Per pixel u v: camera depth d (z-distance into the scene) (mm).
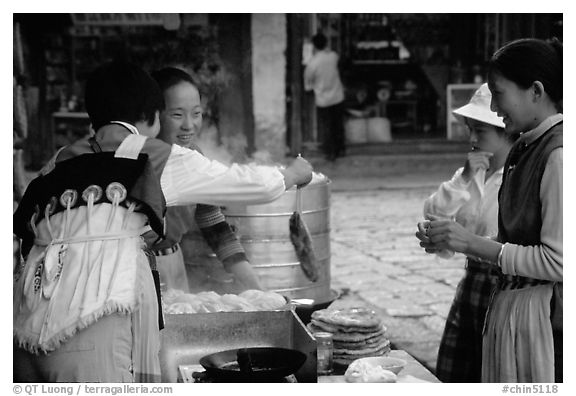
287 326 2820
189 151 2568
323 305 3486
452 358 3328
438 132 16844
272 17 13531
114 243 2404
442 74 16922
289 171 2738
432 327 5441
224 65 13734
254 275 3465
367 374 2564
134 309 2355
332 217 10227
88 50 14219
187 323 2799
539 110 2486
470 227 3309
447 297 6227
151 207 2414
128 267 2381
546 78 2447
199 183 2521
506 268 2480
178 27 13828
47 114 14023
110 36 14188
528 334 2520
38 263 2434
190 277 3742
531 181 2469
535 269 2420
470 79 16531
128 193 2422
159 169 2492
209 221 3482
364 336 2840
